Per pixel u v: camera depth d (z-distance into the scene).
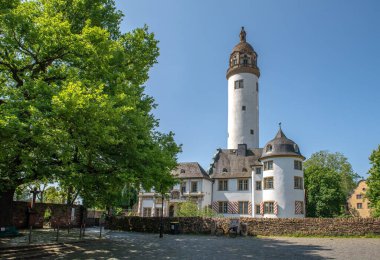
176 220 32.78
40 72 16.67
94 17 18.98
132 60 19.98
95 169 16.80
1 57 15.72
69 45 15.14
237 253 17.23
